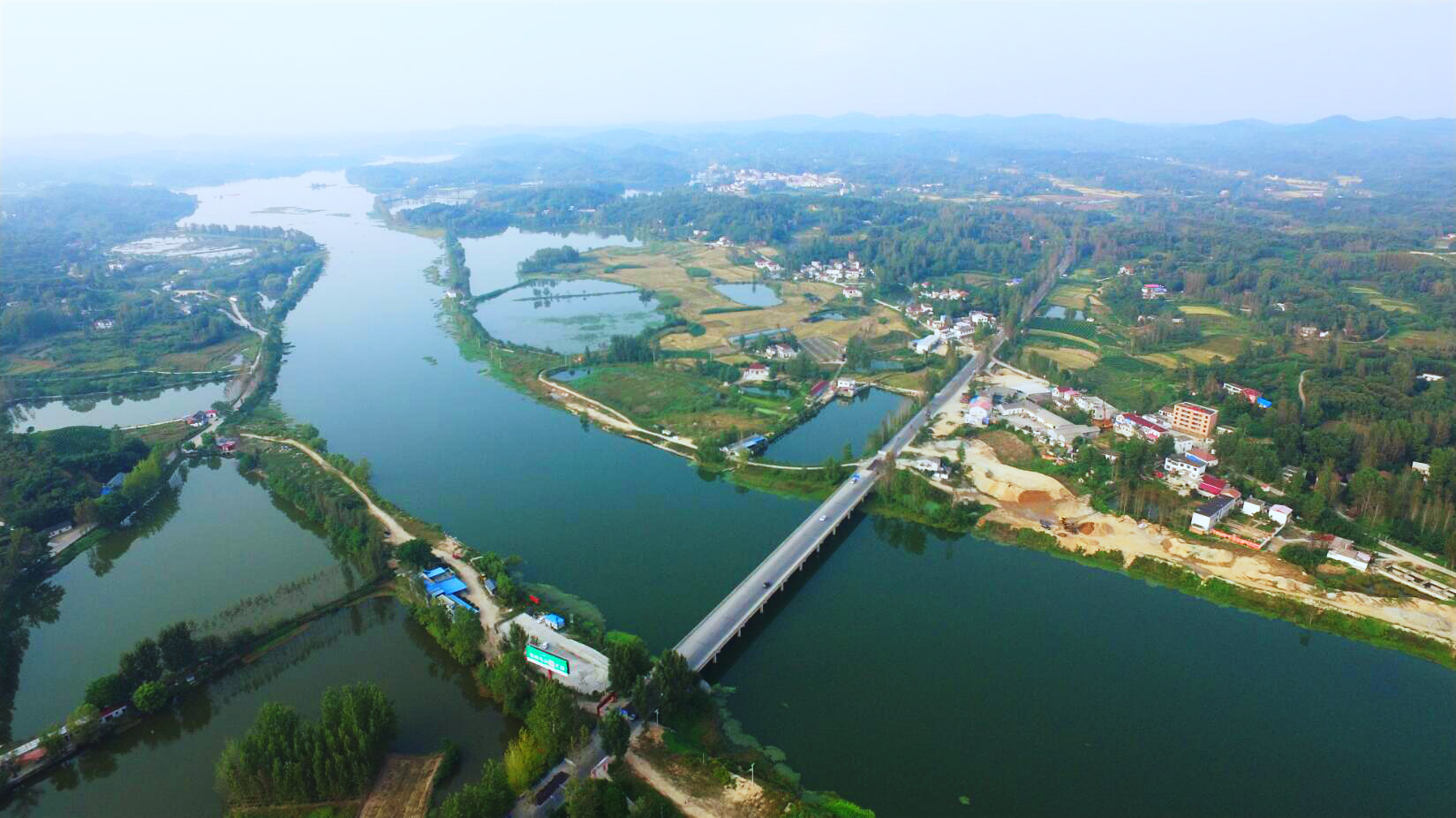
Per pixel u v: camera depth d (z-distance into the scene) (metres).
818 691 126.81
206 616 150.12
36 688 131.00
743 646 139.25
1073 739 116.62
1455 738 117.81
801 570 163.38
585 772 104.31
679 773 106.12
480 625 136.75
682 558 166.25
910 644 140.00
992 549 174.12
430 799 102.06
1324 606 146.12
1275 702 125.31
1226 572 157.62
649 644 135.12
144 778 110.88
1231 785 108.25
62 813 104.88
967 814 102.31
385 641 140.00
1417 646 136.38
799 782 106.81
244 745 103.12
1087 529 175.38
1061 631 144.00
